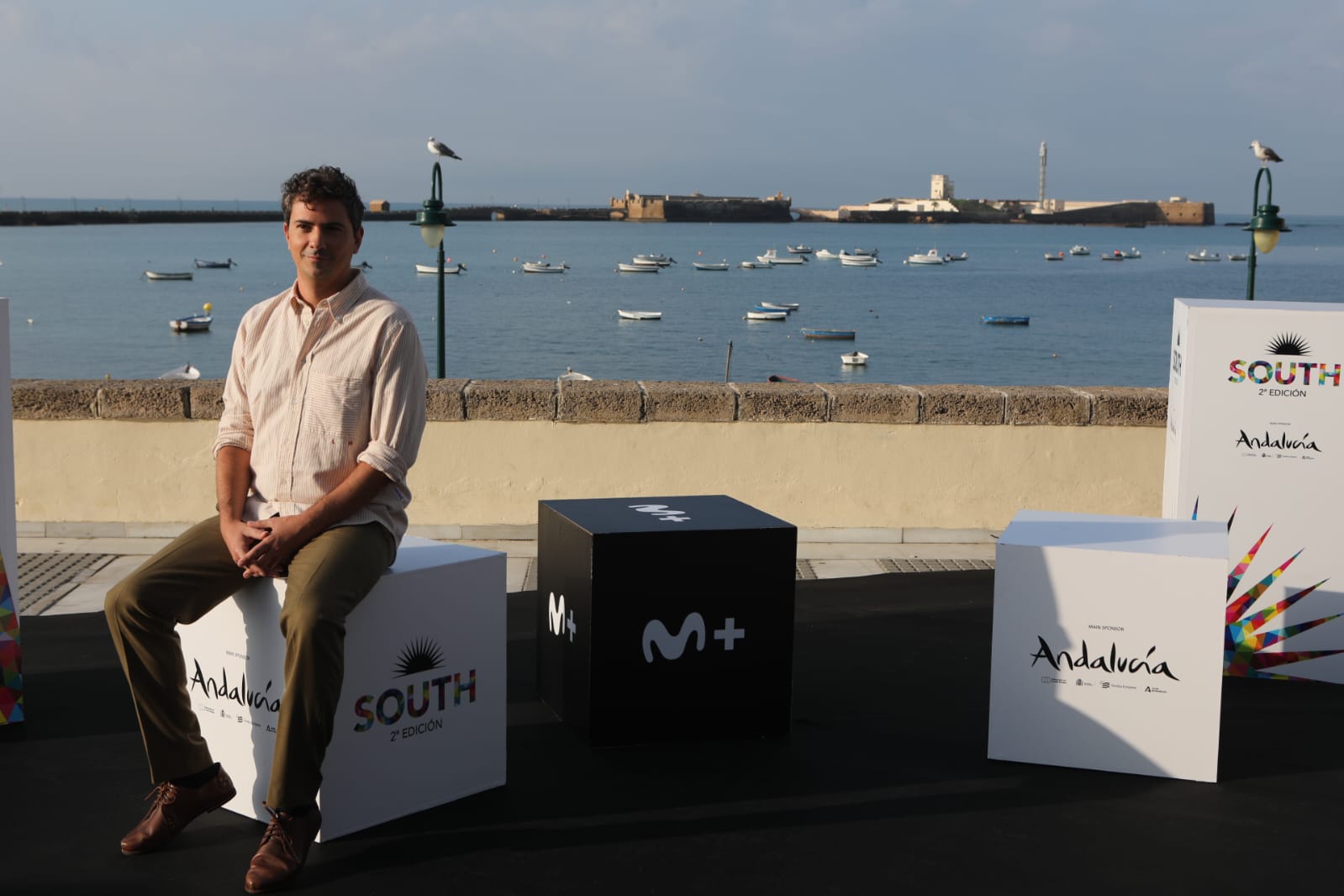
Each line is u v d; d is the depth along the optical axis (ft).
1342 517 15.72
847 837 11.05
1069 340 286.87
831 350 265.34
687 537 13.02
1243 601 16.16
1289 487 15.89
